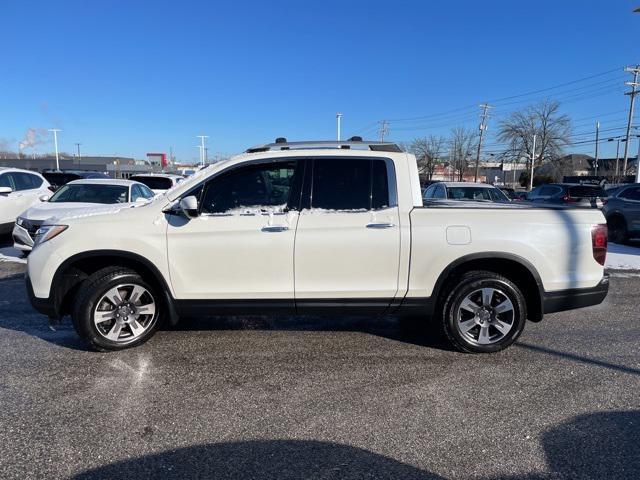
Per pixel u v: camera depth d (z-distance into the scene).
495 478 2.64
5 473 2.64
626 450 2.89
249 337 4.82
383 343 4.68
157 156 91.75
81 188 9.88
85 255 4.16
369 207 4.21
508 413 3.33
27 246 8.38
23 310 5.64
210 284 4.21
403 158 4.32
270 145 4.62
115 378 3.84
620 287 7.23
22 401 3.45
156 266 4.18
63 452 2.84
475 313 4.31
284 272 4.18
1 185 10.15
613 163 83.56
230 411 3.34
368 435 3.05
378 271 4.19
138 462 2.76
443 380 3.84
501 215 4.25
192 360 4.22
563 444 2.96
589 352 4.48
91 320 4.22
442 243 4.15
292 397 3.55
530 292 4.43
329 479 2.62
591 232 4.30
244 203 4.24
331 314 4.32
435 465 2.75
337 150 4.34
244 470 2.70
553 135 61.00
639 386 3.76
